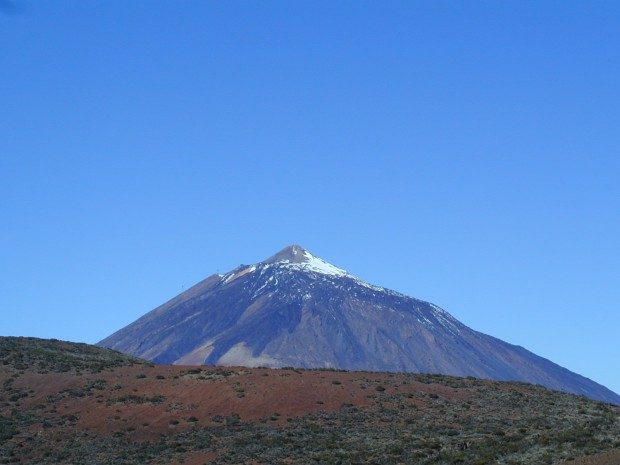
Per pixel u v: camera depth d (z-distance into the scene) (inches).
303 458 2605.8
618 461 2220.7
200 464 2615.7
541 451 2445.9
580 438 2524.6
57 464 2684.5
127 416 3002.0
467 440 2662.4
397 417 2930.6
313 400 3041.3
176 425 2925.7
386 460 2511.1
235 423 2906.0
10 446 2819.9
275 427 2864.2
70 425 2972.4
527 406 3093.0
